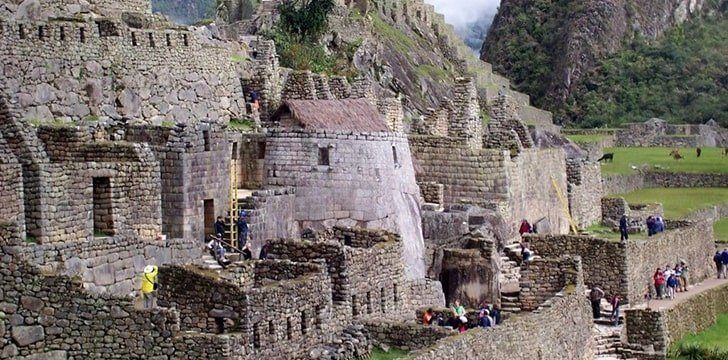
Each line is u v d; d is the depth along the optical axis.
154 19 66.44
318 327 45.34
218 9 114.19
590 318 64.81
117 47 60.66
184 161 52.22
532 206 81.06
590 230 91.31
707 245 93.00
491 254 63.09
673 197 114.12
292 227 58.06
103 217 47.69
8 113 46.16
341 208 59.28
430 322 50.94
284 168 59.00
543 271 63.00
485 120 102.25
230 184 55.00
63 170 45.72
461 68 141.62
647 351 69.75
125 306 40.41
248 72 70.44
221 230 53.28
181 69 64.06
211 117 65.75
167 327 40.28
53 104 57.28
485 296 62.69
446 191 74.69
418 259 62.09
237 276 45.72
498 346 49.78
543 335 55.28
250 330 41.78
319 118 64.44
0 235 40.38
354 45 104.69
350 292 49.12
